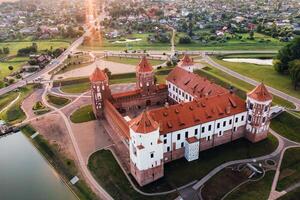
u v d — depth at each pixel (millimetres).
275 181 91125
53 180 101562
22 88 175875
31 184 100625
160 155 90125
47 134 125688
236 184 90750
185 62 145250
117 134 119500
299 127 117688
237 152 105875
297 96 145500
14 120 140250
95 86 126375
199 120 101688
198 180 93188
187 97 129875
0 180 103500
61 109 146875
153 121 87000
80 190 94250
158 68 196375
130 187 91812
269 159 101438
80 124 131000
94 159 106188
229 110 106250
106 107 128750
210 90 119062
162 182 93000
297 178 91812
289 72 163750
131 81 179875
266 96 104250
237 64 199375
